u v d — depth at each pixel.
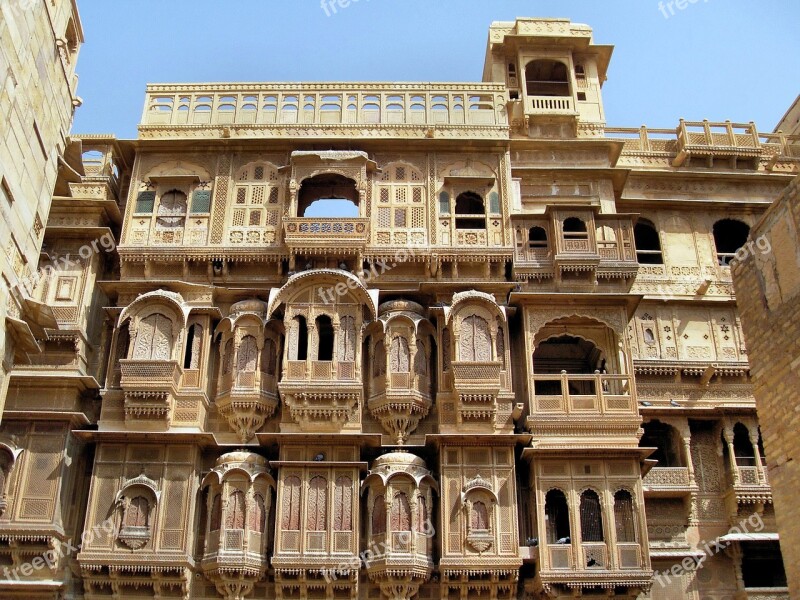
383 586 22.86
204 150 28.59
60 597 22.77
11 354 17.67
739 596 24.91
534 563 23.42
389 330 25.61
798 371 16.64
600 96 33.75
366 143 28.55
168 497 23.73
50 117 19.05
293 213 26.97
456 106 29.55
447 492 23.75
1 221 16.42
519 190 29.41
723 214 31.34
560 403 24.78
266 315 25.78
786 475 16.86
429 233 27.38
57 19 18.94
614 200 30.38
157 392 24.36
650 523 25.98
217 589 22.92
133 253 26.81
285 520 23.42
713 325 29.25
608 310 26.09
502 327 25.81
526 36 33.66
